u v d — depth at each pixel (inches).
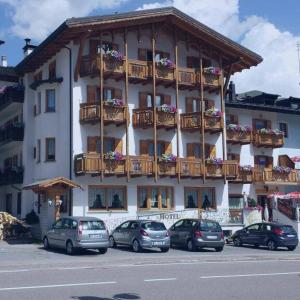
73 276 585.6
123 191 1291.8
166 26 1381.6
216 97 1471.5
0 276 580.7
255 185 1608.0
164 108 1321.4
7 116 1646.2
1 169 1657.2
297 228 1393.9
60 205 1201.4
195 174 1354.6
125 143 1304.1
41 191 1154.0
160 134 1359.5
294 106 1801.2
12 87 1461.6
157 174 1296.8
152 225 989.8
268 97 1736.0
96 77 1274.6
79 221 904.9
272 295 460.4
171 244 1100.5
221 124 1416.1
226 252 1025.5
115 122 1263.5
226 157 1477.6
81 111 1251.2
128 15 1275.8
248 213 1423.5
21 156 1459.2
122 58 1280.8
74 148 1239.5
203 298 440.1
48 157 1314.0
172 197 1360.7
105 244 916.6
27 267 693.3
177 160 1327.5
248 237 1174.3
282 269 692.7
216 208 1416.1
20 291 466.9
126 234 1021.2
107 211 1257.4
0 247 1016.9
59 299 427.2
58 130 1301.7
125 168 1248.2
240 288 501.4
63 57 1295.5
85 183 1237.7
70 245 903.1
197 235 1027.3
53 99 1323.8
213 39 1424.7
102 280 550.3
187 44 1425.9
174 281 548.1
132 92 1334.9
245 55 1466.5
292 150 1742.1
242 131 1561.3
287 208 1425.9
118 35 1333.7
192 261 820.6
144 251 1003.9
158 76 1332.4
